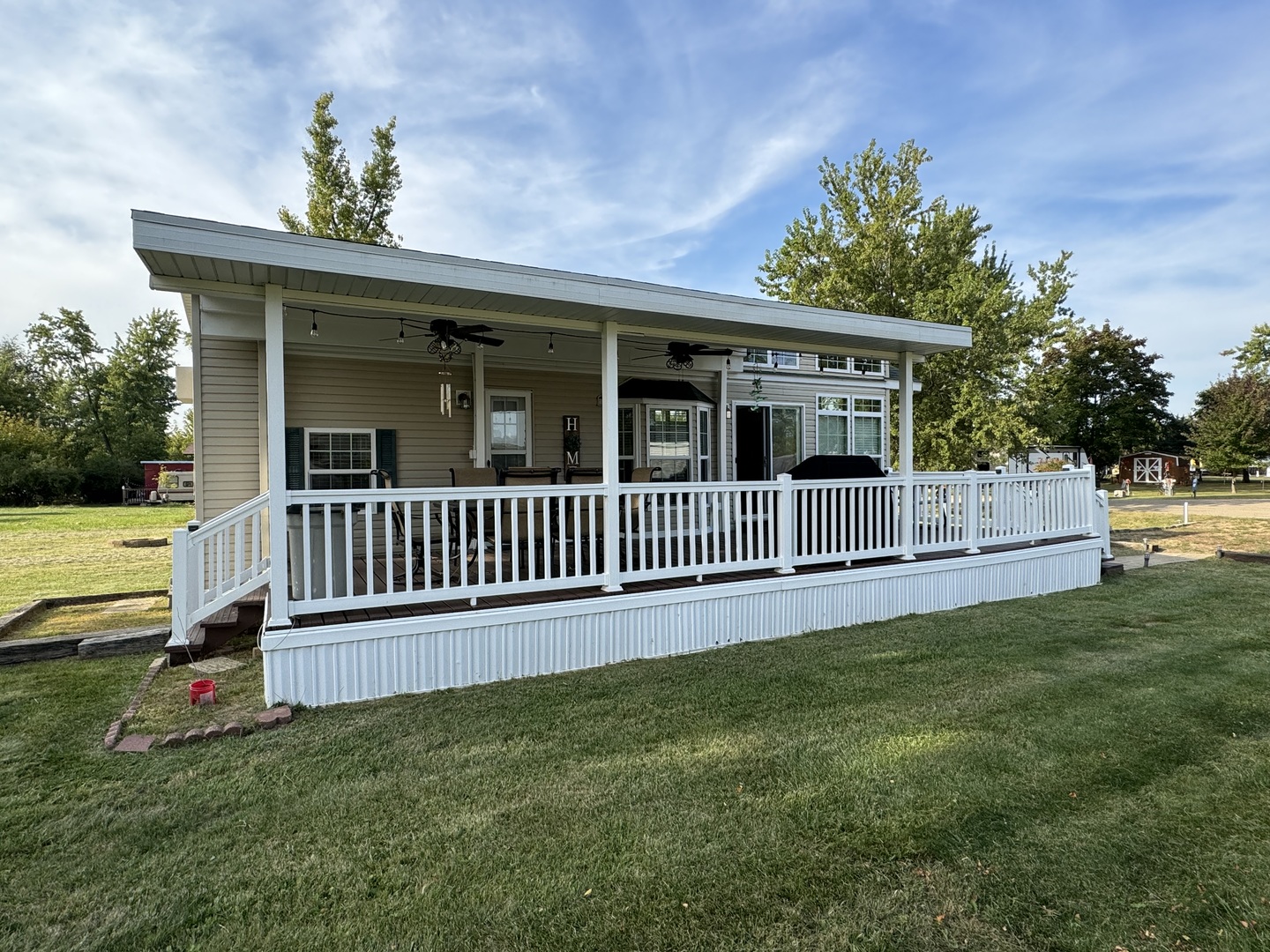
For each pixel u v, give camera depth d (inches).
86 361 1620.3
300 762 129.0
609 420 205.6
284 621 161.0
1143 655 194.9
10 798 116.3
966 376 696.4
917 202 721.0
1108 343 1480.1
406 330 253.0
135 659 209.2
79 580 371.2
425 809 111.2
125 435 1488.7
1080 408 1449.3
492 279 171.9
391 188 628.7
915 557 266.5
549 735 141.2
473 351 299.9
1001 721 144.3
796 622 228.4
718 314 207.9
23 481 1131.3
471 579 237.3
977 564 272.8
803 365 451.2
